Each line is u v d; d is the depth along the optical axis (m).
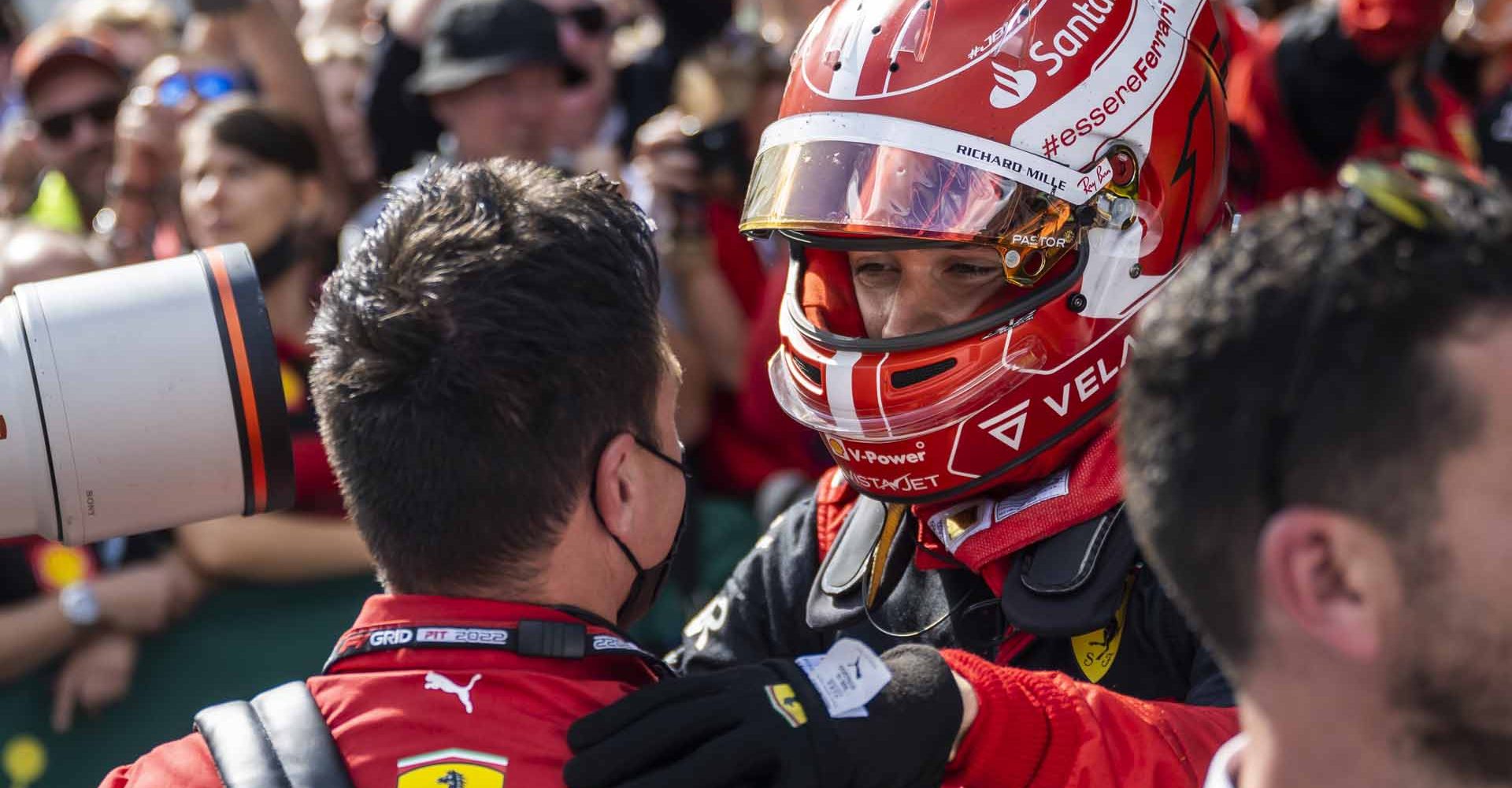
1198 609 0.75
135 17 3.53
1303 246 0.70
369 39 3.54
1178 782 0.95
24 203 3.19
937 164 1.14
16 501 1.03
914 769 0.90
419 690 0.91
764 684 0.90
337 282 0.97
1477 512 0.65
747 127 2.67
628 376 0.96
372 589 2.39
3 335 1.03
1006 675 0.98
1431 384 0.65
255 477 1.06
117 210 2.81
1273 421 0.69
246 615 2.34
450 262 0.93
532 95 2.65
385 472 0.93
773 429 2.48
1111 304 1.17
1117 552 1.12
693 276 2.60
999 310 1.17
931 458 1.19
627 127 3.17
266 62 2.76
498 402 0.92
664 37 3.17
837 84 1.19
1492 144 2.92
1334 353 0.67
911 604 1.28
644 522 0.99
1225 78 1.29
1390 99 2.33
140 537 2.35
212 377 1.04
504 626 0.93
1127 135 1.16
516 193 0.96
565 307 0.93
